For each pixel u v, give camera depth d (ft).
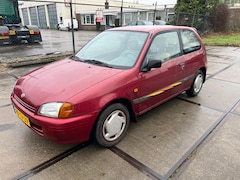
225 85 16.57
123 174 7.12
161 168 7.41
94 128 7.90
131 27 11.49
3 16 34.76
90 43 11.67
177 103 12.96
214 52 32.58
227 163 7.68
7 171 7.19
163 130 9.85
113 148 8.50
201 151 8.34
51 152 8.18
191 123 10.52
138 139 9.11
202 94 14.57
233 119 11.00
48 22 116.57
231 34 55.26
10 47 34.71
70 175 7.06
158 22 56.59
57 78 8.29
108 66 9.23
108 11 91.76
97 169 7.33
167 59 10.69
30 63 21.63
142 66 9.20
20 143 8.68
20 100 8.05
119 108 8.46
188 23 51.85
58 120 6.93
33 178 6.91
